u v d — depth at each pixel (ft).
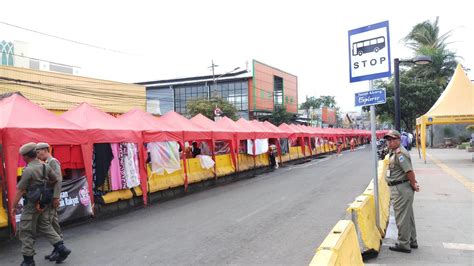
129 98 107.55
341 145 160.86
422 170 60.39
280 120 177.68
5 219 27.43
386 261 20.03
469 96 72.23
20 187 21.29
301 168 81.76
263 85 174.81
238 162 67.87
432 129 140.77
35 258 23.09
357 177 58.90
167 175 47.14
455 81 74.43
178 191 48.85
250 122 81.35
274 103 185.98
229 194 46.98
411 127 169.89
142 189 41.37
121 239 26.94
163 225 30.86
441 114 71.20
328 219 30.68
